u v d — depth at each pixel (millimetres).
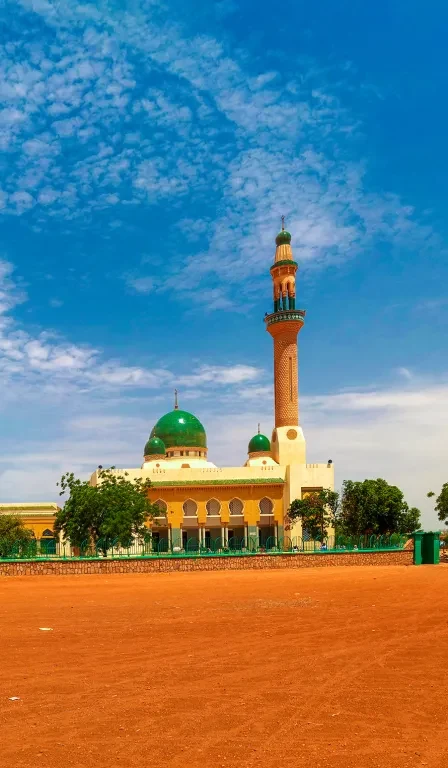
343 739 9148
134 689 12047
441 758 8391
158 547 78812
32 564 46531
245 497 82938
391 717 10195
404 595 30156
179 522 81125
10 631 19594
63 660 14891
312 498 75750
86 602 28609
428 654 15523
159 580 41594
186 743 8984
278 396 87250
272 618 22281
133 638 18078
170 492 81750
